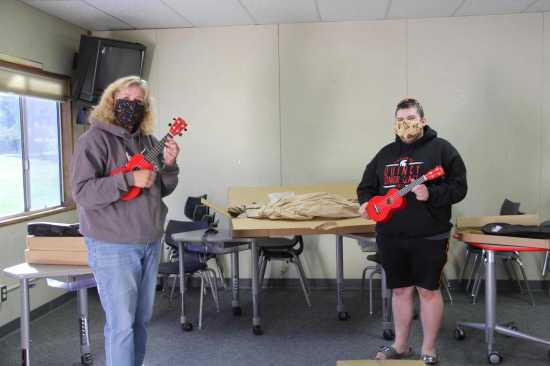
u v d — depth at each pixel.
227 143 4.97
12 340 3.70
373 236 3.41
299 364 3.19
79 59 4.50
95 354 3.41
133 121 2.41
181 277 3.79
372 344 3.49
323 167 4.89
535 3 4.31
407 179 2.79
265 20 4.71
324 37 4.81
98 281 2.38
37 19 4.17
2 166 3.88
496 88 4.69
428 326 2.87
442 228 2.75
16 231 3.91
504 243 3.00
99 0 4.00
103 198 2.23
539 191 4.70
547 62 4.62
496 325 3.31
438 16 4.66
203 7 4.26
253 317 3.77
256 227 3.21
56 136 4.60
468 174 4.75
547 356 3.21
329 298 4.61
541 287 4.72
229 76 4.93
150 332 3.80
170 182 2.54
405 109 2.77
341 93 4.84
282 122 4.91
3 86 3.75
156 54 4.97
